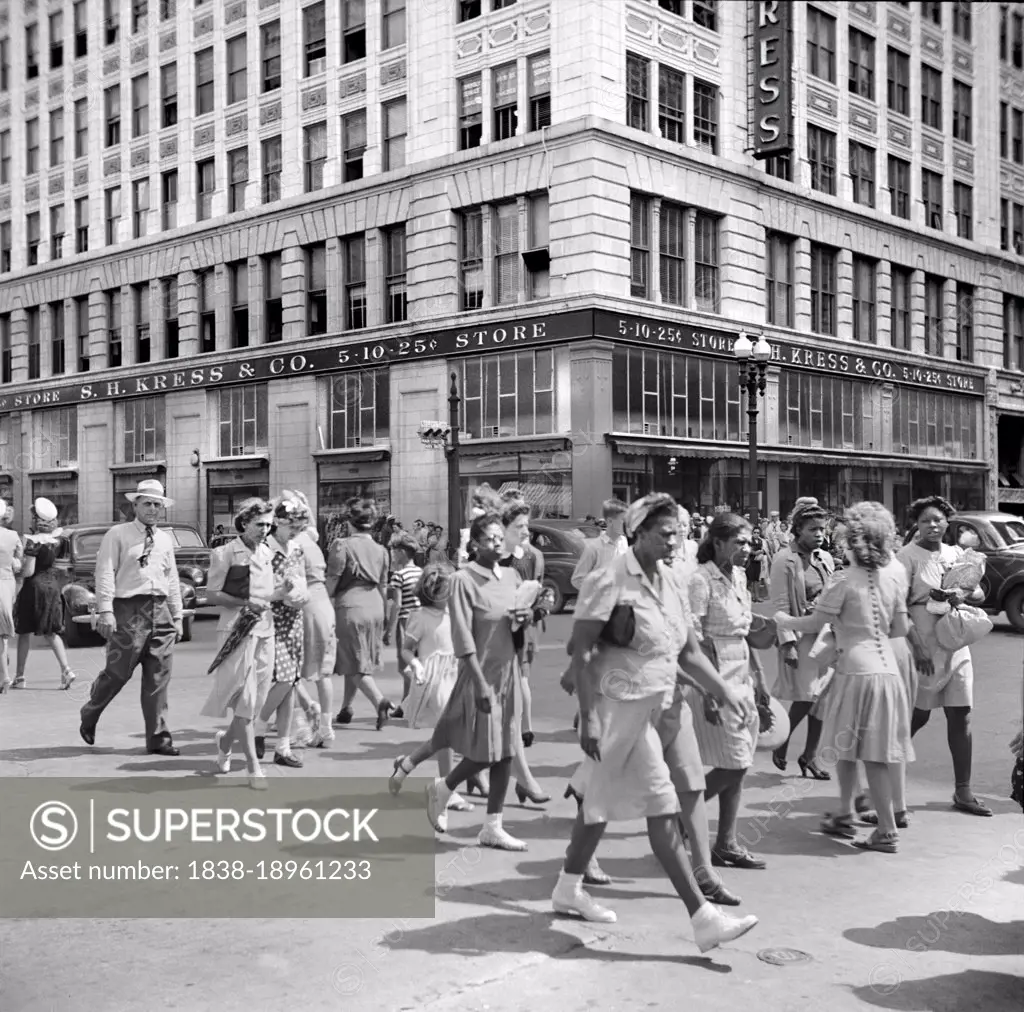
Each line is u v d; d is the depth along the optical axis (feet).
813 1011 11.41
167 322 99.86
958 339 106.63
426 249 87.51
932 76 97.25
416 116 87.61
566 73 79.15
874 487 100.78
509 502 19.47
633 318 80.94
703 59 86.22
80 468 101.81
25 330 102.01
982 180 102.32
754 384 65.26
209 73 95.55
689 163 84.94
